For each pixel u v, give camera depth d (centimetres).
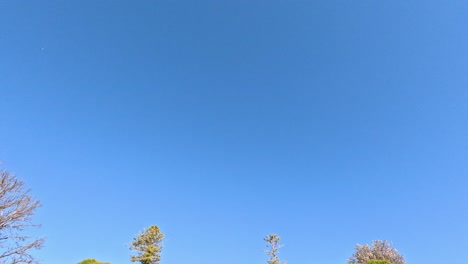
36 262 1730
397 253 4431
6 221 1673
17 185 1784
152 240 3741
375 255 4406
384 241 4578
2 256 1630
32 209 1798
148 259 3538
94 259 3406
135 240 3700
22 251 1683
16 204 1730
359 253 4531
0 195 1694
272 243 4197
